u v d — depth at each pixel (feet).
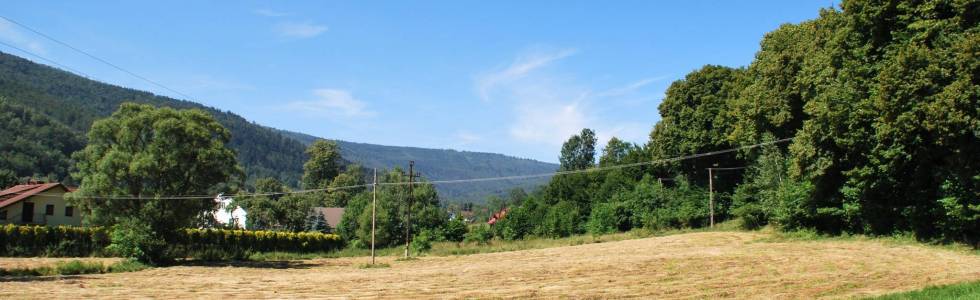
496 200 530.27
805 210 159.43
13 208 193.98
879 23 121.08
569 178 320.29
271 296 78.89
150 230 142.00
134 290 86.58
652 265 110.83
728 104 213.05
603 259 129.70
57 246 163.63
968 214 110.73
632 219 253.24
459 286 88.17
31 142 377.50
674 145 243.60
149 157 141.18
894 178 127.65
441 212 287.28
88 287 91.56
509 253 177.78
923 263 100.83
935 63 103.96
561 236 273.13
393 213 268.62
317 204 431.84
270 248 216.54
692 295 73.61
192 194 148.05
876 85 115.03
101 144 147.02
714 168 234.38
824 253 121.80
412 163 193.36
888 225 141.08
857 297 67.97
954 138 104.58
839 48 129.49
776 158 175.42
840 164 135.33
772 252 128.57
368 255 203.31
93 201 142.20
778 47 171.73
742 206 201.77
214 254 174.91
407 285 90.74
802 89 154.81
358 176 483.10
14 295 79.15
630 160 306.96
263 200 297.94
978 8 104.83
